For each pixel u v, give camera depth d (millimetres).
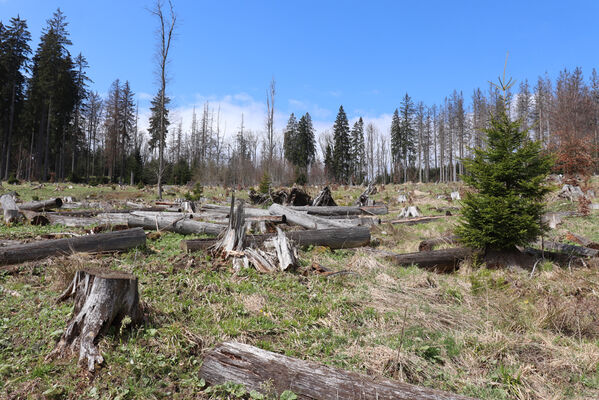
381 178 76500
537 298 6133
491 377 3975
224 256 7629
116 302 4270
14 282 6059
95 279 4332
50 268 6645
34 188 28922
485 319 5559
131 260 7613
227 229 8234
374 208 18422
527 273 7793
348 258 9055
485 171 8703
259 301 5684
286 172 55656
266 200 21141
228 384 3582
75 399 3438
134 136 66250
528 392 3680
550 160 8516
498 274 7766
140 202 20656
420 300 6234
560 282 6918
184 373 3883
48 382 3580
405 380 3885
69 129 55094
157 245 9180
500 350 4457
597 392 3721
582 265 8180
